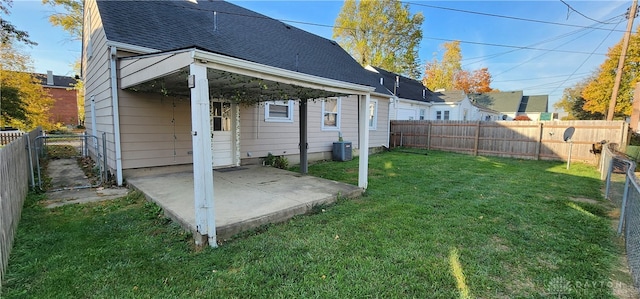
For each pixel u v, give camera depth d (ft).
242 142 24.31
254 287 7.02
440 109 64.34
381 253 8.92
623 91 58.90
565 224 11.84
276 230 10.75
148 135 18.79
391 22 77.56
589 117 83.15
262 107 25.46
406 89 61.77
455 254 8.94
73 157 28.86
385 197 15.80
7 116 49.49
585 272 8.02
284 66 24.36
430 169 25.71
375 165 27.89
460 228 11.18
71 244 9.26
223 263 8.19
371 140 39.11
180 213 11.28
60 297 6.54
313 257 8.59
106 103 18.66
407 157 34.35
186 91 18.53
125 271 7.66
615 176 15.72
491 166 27.96
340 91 15.47
